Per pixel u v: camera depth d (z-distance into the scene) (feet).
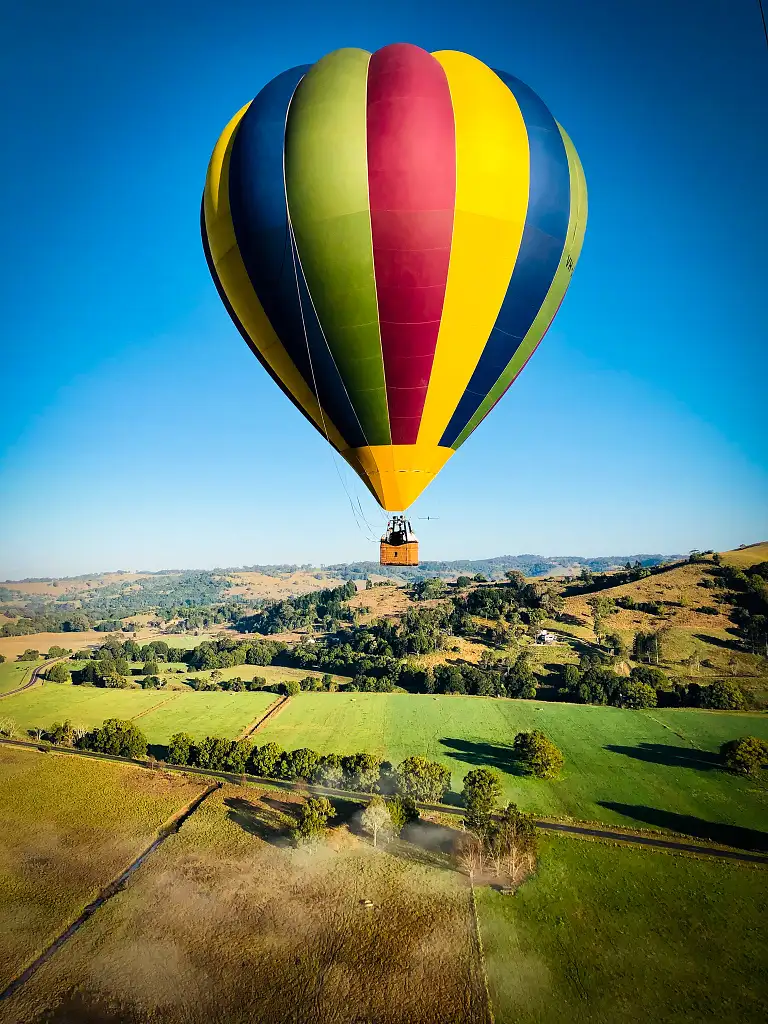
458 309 65.46
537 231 65.46
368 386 69.82
